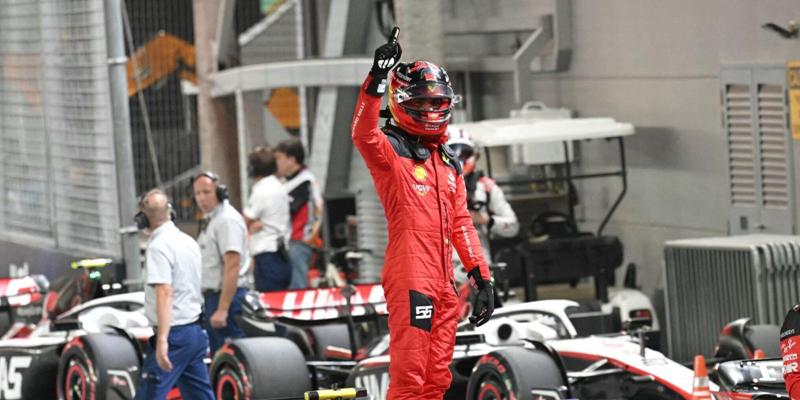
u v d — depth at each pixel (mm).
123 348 16047
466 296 16141
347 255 21828
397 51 9242
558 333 14906
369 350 15742
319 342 16609
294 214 21312
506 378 13039
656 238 21078
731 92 19328
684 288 18078
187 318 14211
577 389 13820
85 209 21734
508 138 19609
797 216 18469
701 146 20031
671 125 20562
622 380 13617
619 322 17719
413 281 9609
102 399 15797
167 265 13930
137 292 18109
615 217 21922
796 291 17188
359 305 16766
